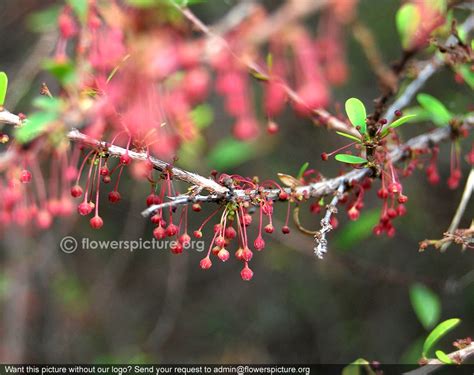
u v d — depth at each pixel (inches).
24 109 23.7
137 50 14.4
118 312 31.8
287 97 16.5
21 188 15.6
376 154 15.4
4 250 28.9
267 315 31.3
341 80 15.7
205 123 19.6
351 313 30.3
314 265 30.0
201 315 31.9
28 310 28.8
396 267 27.5
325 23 17.0
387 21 26.5
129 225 27.1
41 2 28.8
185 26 15.7
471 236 16.0
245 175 28.6
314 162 28.8
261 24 15.1
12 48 28.9
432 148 17.0
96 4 15.2
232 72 14.6
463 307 27.0
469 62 16.7
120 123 14.5
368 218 19.2
